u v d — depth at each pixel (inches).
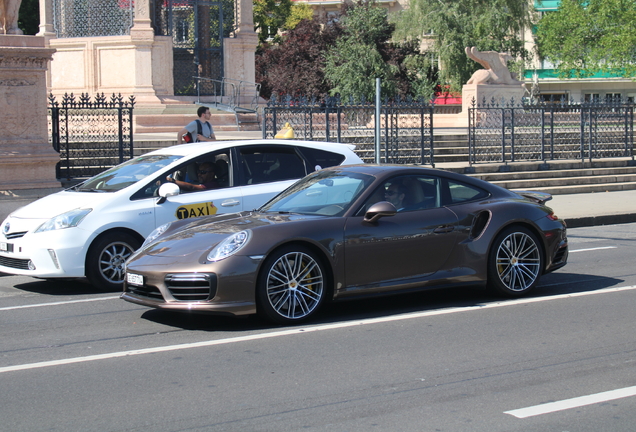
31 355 229.3
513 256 299.7
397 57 1742.1
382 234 270.7
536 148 856.3
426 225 279.6
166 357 223.9
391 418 172.2
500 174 743.1
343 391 191.0
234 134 898.7
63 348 237.0
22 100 497.4
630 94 2384.4
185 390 193.0
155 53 1026.1
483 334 246.1
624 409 177.3
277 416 173.9
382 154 740.0
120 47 1019.9
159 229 290.4
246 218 277.6
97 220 331.3
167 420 172.2
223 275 245.8
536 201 318.7
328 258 261.9
